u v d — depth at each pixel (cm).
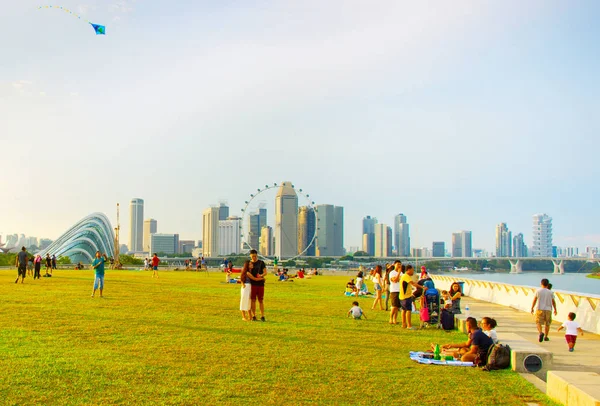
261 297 2039
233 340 1549
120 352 1325
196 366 1198
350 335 1750
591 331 2120
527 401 1016
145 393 977
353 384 1088
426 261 19562
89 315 1998
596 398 877
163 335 1598
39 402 912
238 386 1042
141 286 3853
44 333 1566
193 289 3712
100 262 2772
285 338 1625
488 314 2711
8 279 4391
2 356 1238
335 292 3972
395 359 1366
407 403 973
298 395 995
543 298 1855
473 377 1198
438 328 2030
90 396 951
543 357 1274
